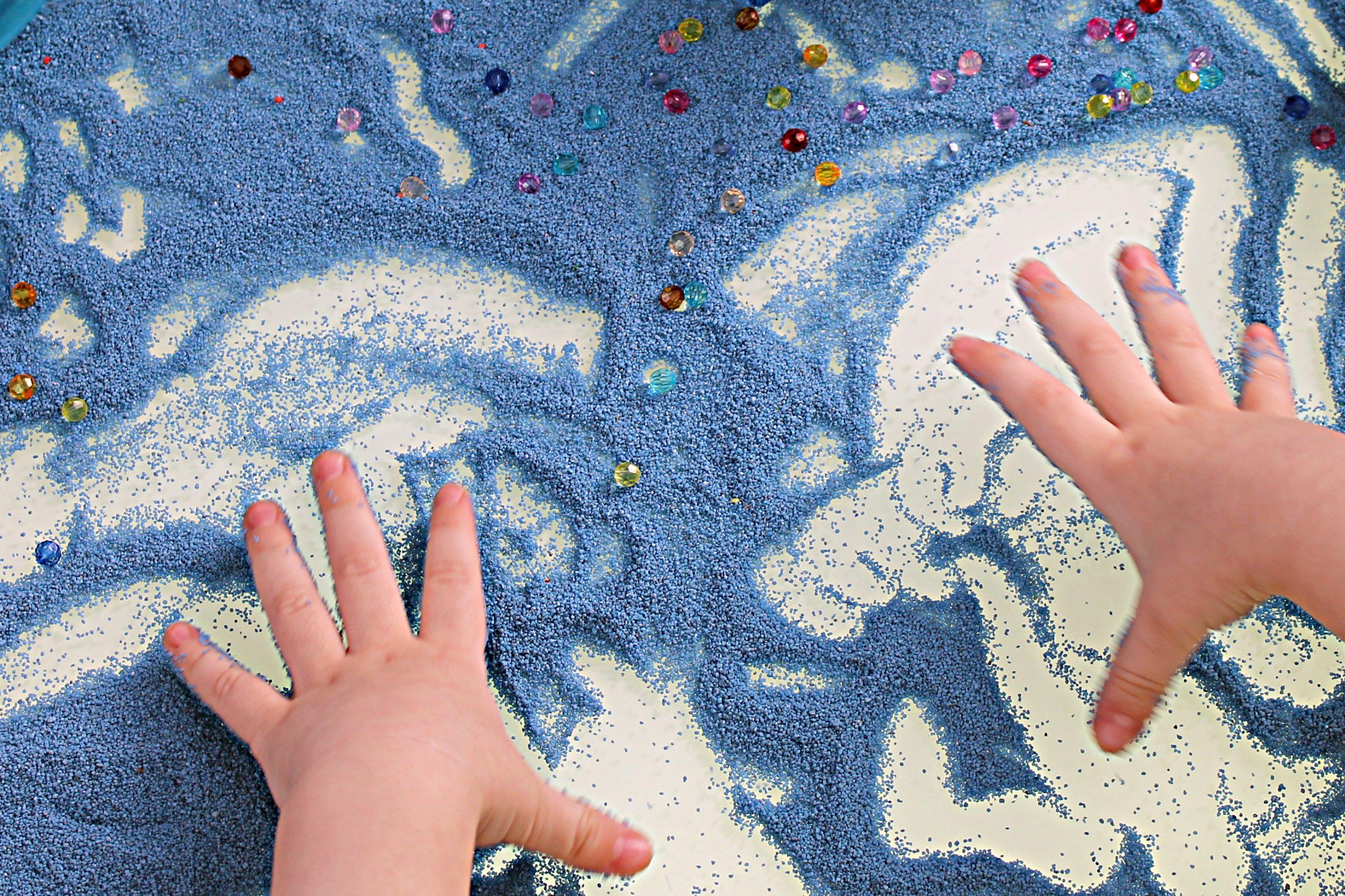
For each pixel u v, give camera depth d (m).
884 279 1.09
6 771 0.99
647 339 1.08
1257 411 0.91
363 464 1.05
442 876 0.62
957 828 0.99
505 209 1.10
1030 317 1.08
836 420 1.06
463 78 1.13
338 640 0.89
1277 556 0.71
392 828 0.63
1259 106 1.11
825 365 1.08
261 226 1.09
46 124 1.11
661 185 1.11
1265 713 1.00
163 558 1.03
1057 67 1.13
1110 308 1.08
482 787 0.71
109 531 1.04
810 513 1.05
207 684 0.92
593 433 1.06
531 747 0.99
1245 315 1.08
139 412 1.06
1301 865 0.98
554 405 1.06
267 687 0.91
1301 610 1.01
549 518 1.05
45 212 1.09
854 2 1.14
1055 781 1.00
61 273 1.08
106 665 1.02
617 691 1.01
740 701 1.01
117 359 1.06
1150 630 0.80
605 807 0.99
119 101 1.12
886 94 1.12
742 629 1.02
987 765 1.00
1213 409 0.84
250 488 1.05
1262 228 1.09
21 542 1.04
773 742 1.00
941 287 1.09
